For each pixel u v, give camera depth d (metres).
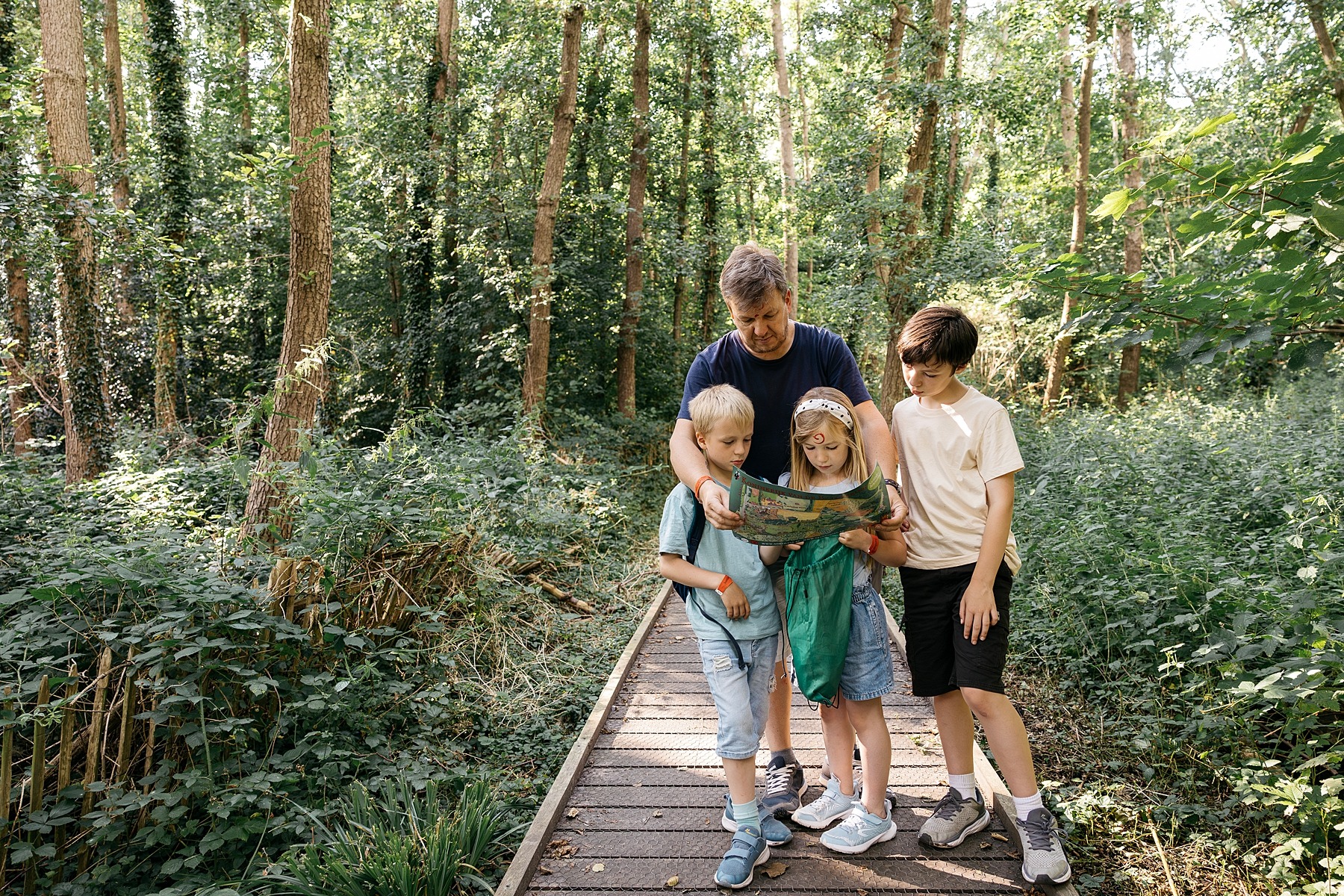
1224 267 3.10
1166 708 3.89
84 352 11.02
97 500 6.73
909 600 2.72
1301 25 12.58
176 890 2.89
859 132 14.25
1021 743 2.55
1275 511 5.57
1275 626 3.40
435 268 16.30
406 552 4.97
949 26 14.51
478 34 16.44
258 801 3.26
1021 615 5.32
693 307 21.97
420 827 3.18
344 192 17.20
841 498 2.28
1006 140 19.67
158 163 14.77
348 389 15.58
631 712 4.37
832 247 14.66
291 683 3.80
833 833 2.76
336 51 15.16
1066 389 18.66
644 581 7.74
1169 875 2.78
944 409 2.64
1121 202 2.81
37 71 11.04
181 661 3.38
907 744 3.66
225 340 17.86
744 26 18.58
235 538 4.74
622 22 15.16
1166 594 4.16
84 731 3.18
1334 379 11.03
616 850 2.93
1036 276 3.40
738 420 2.49
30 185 8.72
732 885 2.58
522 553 7.00
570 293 15.47
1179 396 13.52
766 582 2.70
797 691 4.60
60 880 2.97
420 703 4.39
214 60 18.06
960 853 2.76
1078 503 6.84
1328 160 2.45
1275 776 2.99
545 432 12.98
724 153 19.66
